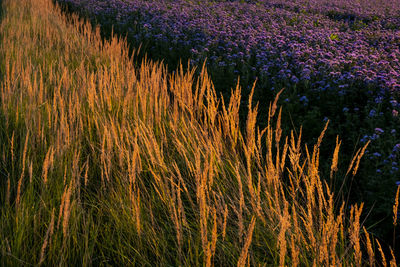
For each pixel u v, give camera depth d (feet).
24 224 7.43
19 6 41.24
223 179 9.35
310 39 28.89
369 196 12.20
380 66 22.02
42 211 8.19
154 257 7.64
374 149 14.82
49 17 34.47
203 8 45.68
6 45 22.04
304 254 6.85
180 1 51.34
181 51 29.09
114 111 12.17
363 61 22.93
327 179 13.47
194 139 10.73
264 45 27.35
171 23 36.52
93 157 10.39
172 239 8.00
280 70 22.41
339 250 7.59
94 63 20.57
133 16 41.98
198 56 26.43
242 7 48.29
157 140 11.18
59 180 9.00
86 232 7.54
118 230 7.90
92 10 44.86
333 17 47.37
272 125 17.62
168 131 11.65
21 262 6.77
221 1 55.72
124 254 7.72
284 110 18.89
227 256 7.46
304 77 21.13
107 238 7.87
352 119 17.67
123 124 9.36
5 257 6.77
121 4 47.37
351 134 16.34
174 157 10.75
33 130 10.88
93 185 9.82
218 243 7.59
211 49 28.43
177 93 12.01
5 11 39.91
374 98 18.94
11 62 18.69
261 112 19.21
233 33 31.89
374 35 32.30
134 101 12.48
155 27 35.53
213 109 10.26
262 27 33.83
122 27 37.42
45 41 24.91
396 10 52.44
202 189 6.11
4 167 9.89
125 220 8.07
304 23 37.65
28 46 21.57
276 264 7.02
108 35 36.32
